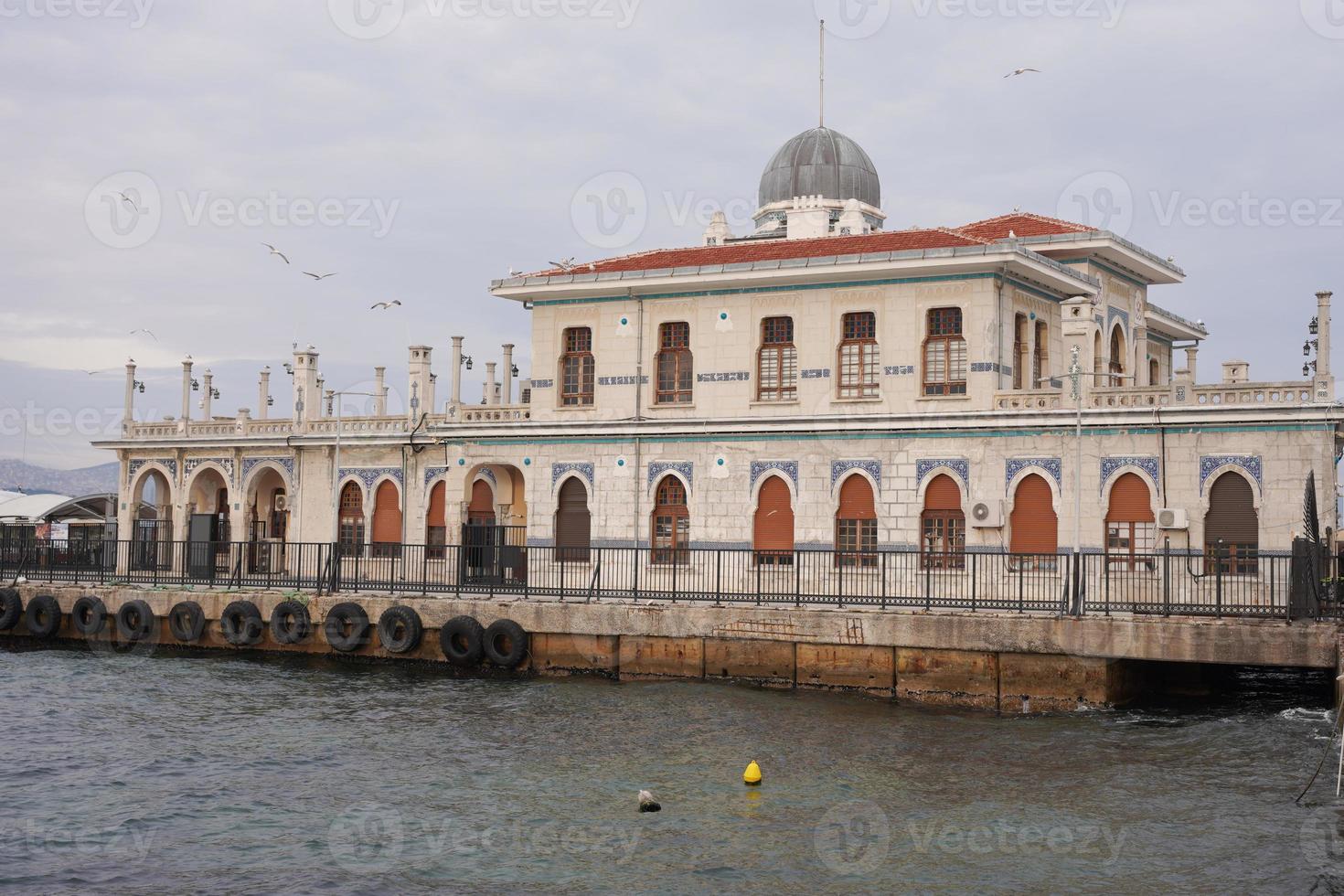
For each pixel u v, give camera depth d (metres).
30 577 45.88
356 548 44.09
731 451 40.47
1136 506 35.50
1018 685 30.69
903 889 18.31
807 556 38.91
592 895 18.22
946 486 37.81
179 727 29.39
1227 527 34.53
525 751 26.66
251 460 50.91
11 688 34.66
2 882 18.97
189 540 44.09
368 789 23.80
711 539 40.59
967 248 37.50
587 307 43.22
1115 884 18.39
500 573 40.56
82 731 28.97
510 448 43.72
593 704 31.53
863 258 38.72
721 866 19.30
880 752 26.12
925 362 38.84
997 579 36.69
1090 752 25.88
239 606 40.84
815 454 39.41
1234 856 19.47
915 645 31.64
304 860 19.81
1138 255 43.75
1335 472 33.47
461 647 37.16
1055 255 42.56
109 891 18.61
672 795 23.12
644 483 41.59
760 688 33.31
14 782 24.59
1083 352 36.72
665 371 42.38
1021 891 18.19
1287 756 25.42
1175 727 28.30
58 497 63.53
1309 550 28.61
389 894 18.36
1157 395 35.59
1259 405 33.97
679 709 30.67
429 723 29.53
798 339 40.25
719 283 40.84
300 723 29.69
